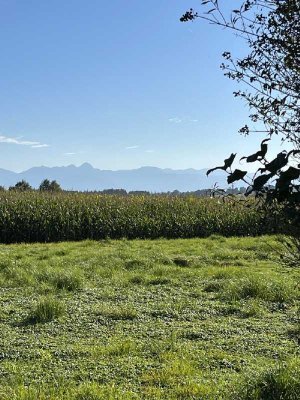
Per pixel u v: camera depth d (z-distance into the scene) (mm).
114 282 9492
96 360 5406
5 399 4371
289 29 2518
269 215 2443
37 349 5770
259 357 5492
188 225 20516
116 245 16031
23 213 19641
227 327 6648
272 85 2625
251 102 2686
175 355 5520
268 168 2162
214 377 4930
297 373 4641
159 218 20625
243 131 2672
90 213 20109
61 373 5059
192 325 6777
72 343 6031
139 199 22719
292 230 2449
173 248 14977
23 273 9914
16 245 17234
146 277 9852
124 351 5652
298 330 6305
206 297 8430
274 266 10977
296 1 2441
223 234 20562
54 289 8859
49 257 12812
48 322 6883
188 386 4668
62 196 22469
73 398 4367
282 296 8102
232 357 5488
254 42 2633
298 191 2170
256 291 8312
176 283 9445
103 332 6477
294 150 2168
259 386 4473
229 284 8914
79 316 7168
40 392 4520
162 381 4824
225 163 2262
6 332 6449
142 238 20203
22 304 7906
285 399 4250
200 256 12961
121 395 4430
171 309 7539
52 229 19750
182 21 2725
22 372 5074
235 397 4355
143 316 7211
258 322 6906
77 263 11719
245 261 12031
